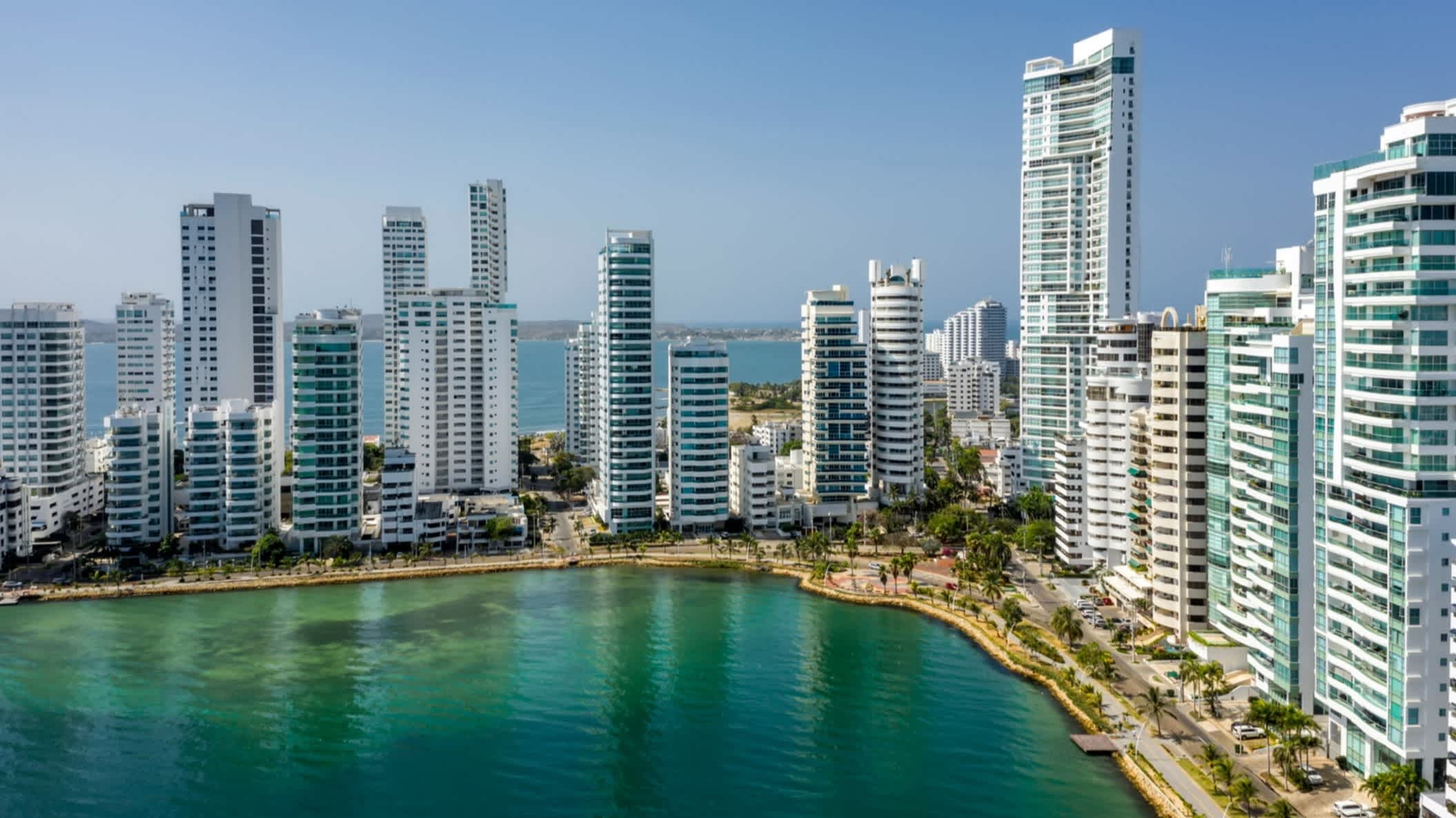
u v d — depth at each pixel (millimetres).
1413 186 155250
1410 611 152875
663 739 190125
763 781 173500
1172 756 177625
